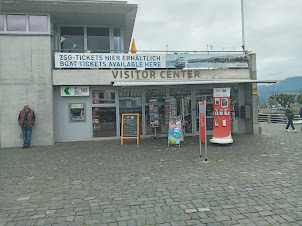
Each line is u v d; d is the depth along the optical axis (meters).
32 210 4.07
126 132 10.05
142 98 11.80
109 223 3.58
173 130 9.41
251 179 5.34
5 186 5.30
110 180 5.54
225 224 3.46
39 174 6.12
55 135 11.04
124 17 11.61
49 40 10.58
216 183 5.15
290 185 4.91
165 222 3.57
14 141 10.34
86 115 11.34
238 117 12.59
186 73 11.66
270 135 11.68
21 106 10.41
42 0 9.83
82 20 11.95
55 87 11.05
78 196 4.64
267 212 3.79
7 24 10.35
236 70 12.03
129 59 11.23
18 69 10.39
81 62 10.88
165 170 6.21
